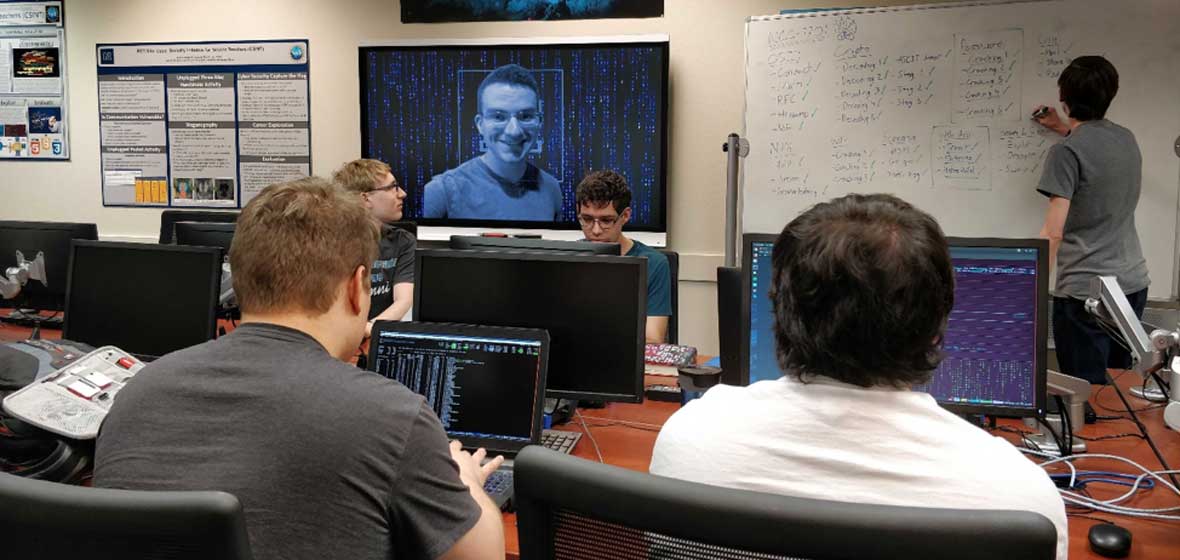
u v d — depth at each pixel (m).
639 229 4.06
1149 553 1.28
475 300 1.81
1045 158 3.40
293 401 0.96
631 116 4.00
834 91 3.64
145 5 4.59
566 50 4.03
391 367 1.65
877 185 3.63
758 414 0.84
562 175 4.12
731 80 3.94
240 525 0.77
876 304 0.81
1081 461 1.66
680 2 3.95
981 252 1.57
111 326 2.07
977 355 1.59
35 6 4.71
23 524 0.78
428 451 0.98
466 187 4.25
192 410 0.97
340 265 1.08
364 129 4.32
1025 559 0.60
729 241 3.81
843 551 0.62
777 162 3.76
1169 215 3.29
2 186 4.90
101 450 1.00
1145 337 1.56
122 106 4.68
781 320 0.88
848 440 0.79
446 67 4.18
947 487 0.76
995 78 3.44
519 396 1.58
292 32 4.43
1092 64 2.92
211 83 4.55
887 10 3.54
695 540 0.67
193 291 2.01
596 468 0.71
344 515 0.94
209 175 4.62
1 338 2.64
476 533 1.01
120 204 4.76
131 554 0.78
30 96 4.79
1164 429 1.85
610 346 1.75
